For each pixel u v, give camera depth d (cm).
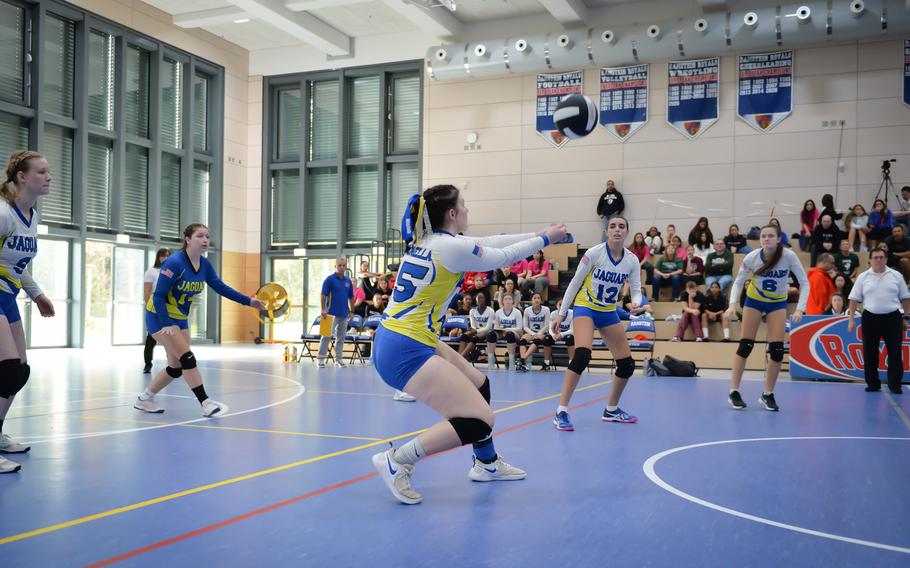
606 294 617
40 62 1681
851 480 415
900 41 1652
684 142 1805
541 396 868
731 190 1766
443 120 2044
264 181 2255
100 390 866
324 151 2214
